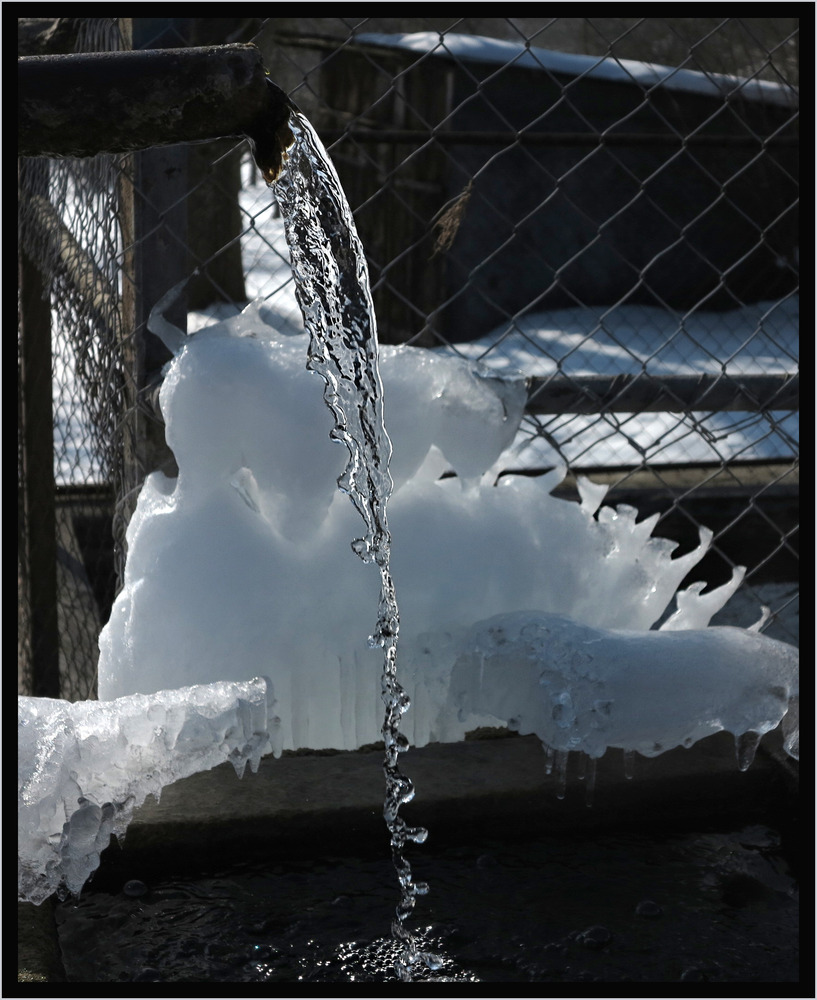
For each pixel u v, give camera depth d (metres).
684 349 6.54
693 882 1.58
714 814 1.74
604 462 4.02
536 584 1.79
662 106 7.23
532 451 4.08
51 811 1.40
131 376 1.89
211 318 3.92
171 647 1.63
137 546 1.66
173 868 1.53
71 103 1.10
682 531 3.48
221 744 1.53
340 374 1.54
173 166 1.79
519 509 1.81
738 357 6.30
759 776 1.74
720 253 7.48
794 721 1.73
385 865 1.59
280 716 1.69
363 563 1.67
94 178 2.08
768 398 2.21
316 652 1.67
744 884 1.58
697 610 1.95
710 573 3.42
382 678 1.58
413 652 1.71
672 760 1.74
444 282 7.05
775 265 7.48
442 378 1.72
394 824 1.55
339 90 7.75
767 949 1.44
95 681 2.44
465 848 1.63
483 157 7.00
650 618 1.90
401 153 7.07
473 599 1.74
